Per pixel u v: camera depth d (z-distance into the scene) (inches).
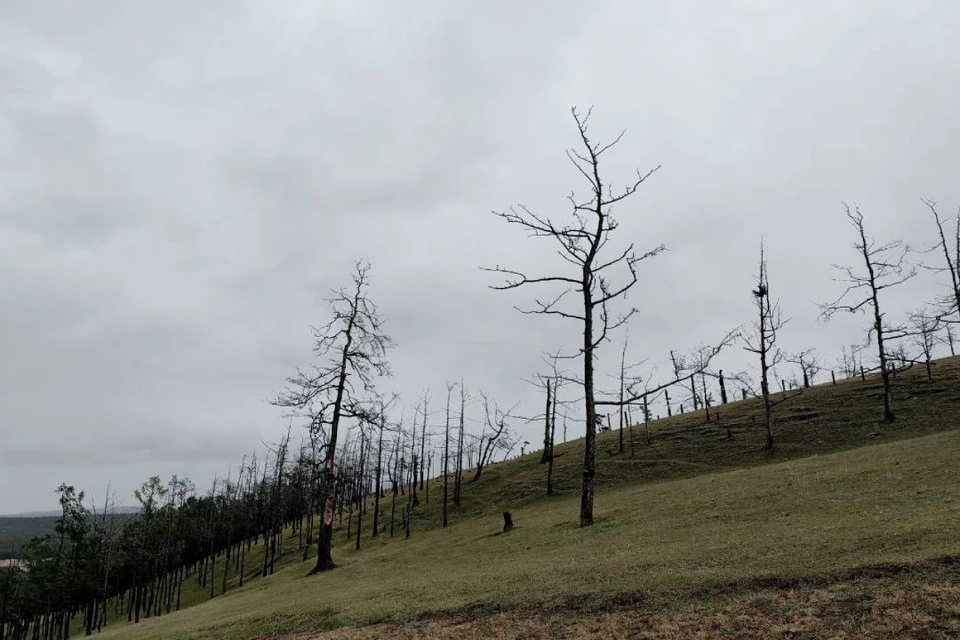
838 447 1609.3
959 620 318.7
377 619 559.8
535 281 1028.5
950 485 666.2
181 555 3289.9
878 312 1601.9
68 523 2861.7
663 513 922.1
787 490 870.4
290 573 1558.8
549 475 1910.7
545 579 574.6
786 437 1819.6
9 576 2733.8
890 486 733.3
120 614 2935.5
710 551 557.0
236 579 2573.8
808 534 551.2
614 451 2199.8
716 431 2111.2
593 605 463.8
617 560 601.0
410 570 951.0
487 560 866.8
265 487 3503.9
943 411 1667.1
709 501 935.0
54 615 2901.1
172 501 3142.2
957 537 443.5
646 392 981.2
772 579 435.8
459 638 454.0
